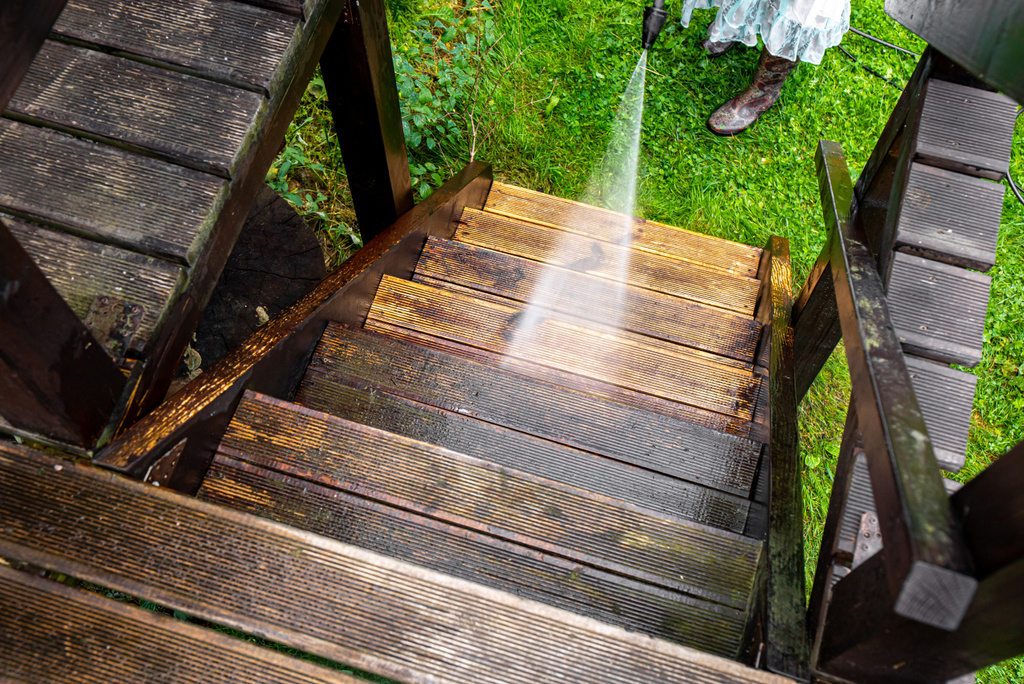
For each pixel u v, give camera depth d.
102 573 1.38
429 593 1.37
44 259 1.70
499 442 2.06
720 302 3.21
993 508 1.06
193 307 1.79
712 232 4.00
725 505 2.00
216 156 1.75
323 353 2.26
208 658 1.33
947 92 1.99
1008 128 1.96
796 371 2.97
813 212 4.11
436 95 3.91
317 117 3.86
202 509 1.43
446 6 4.27
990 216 1.94
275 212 2.79
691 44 4.41
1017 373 3.77
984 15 1.65
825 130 4.33
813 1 3.16
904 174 2.00
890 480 1.16
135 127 1.77
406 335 2.60
